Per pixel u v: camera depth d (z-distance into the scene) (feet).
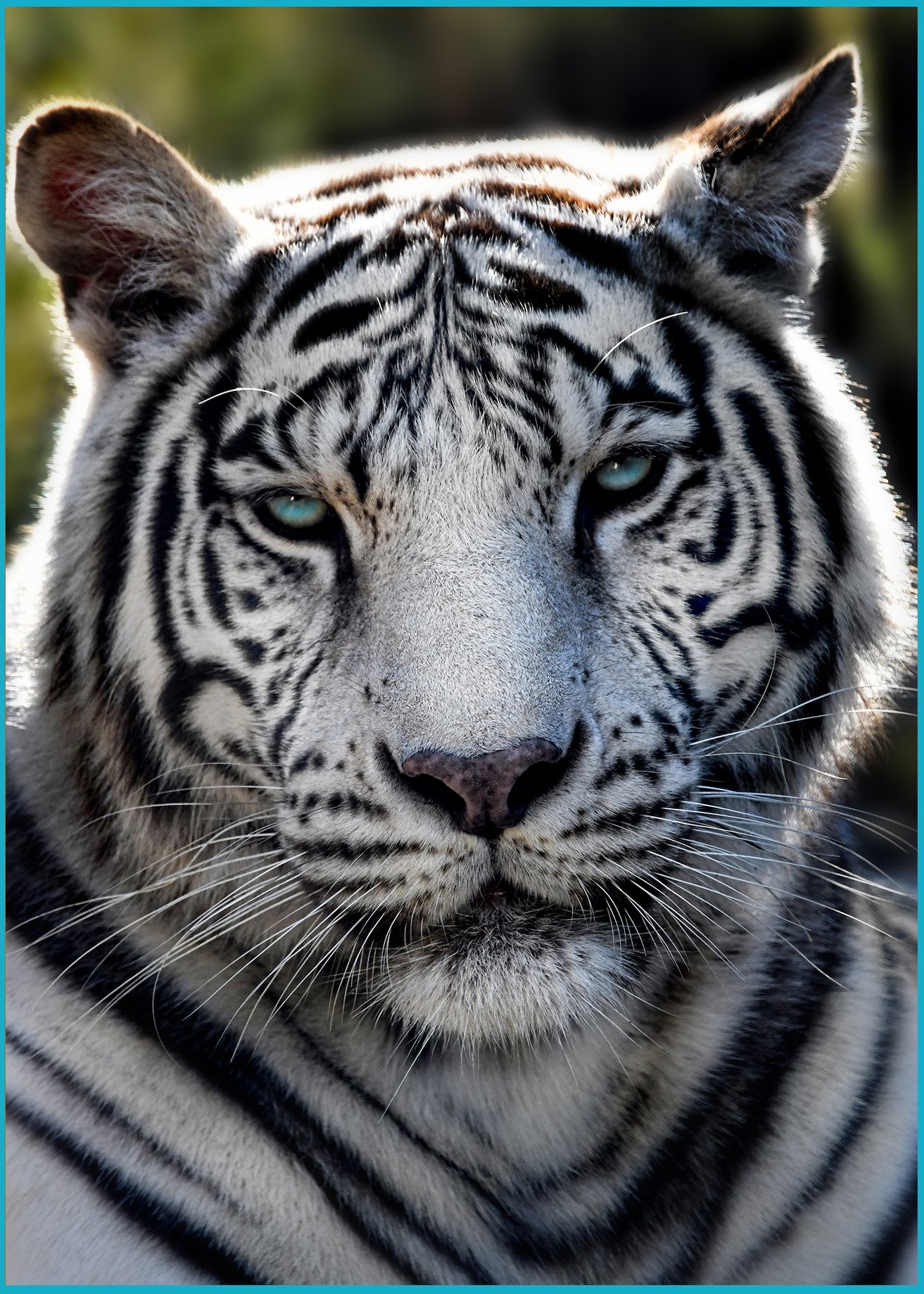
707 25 50.31
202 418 17.46
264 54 49.37
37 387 38.42
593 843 15.96
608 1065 17.70
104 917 17.99
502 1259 17.72
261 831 17.37
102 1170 16.85
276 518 17.02
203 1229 16.94
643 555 16.97
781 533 17.61
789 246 18.26
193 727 17.61
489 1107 17.58
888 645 18.69
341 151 49.65
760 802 18.20
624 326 17.10
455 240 17.63
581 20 50.62
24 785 18.52
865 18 45.83
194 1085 17.40
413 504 16.20
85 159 17.83
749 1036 18.42
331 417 16.60
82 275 18.29
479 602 15.62
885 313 42.11
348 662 16.33
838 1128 18.45
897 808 29.89
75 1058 17.29
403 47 51.65
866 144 18.93
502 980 15.88
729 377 17.57
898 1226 18.30
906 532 19.33
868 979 19.42
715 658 17.31
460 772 15.05
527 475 16.28
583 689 15.96
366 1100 17.67
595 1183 17.79
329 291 17.43
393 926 16.62
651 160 20.07
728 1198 18.10
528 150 21.09
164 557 17.51
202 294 17.97
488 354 16.60
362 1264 17.28
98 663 17.90
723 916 18.25
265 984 17.87
